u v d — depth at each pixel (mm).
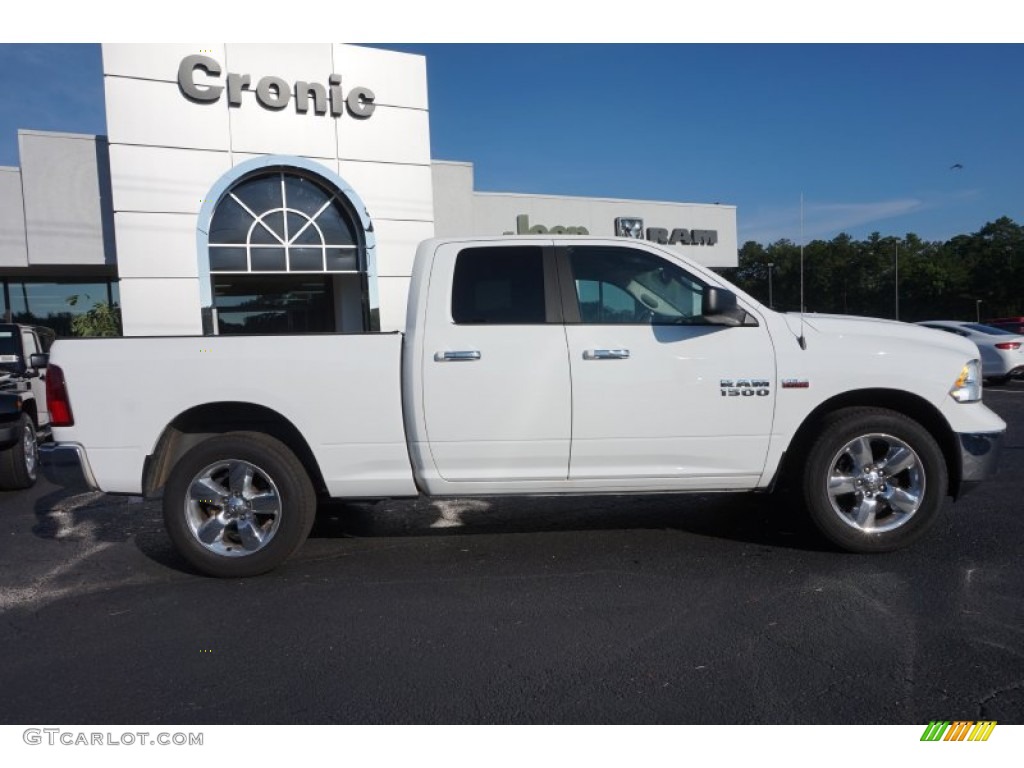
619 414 4578
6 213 15961
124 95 13766
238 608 4172
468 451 4609
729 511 5980
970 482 4664
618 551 4988
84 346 4605
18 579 4781
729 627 3711
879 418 4559
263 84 14578
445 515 6074
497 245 4785
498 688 3174
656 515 5918
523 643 3607
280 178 15039
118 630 3906
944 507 5832
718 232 24328
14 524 6270
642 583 4367
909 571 4418
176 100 14094
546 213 21469
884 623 3691
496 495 4758
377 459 4660
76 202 16141
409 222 16047
